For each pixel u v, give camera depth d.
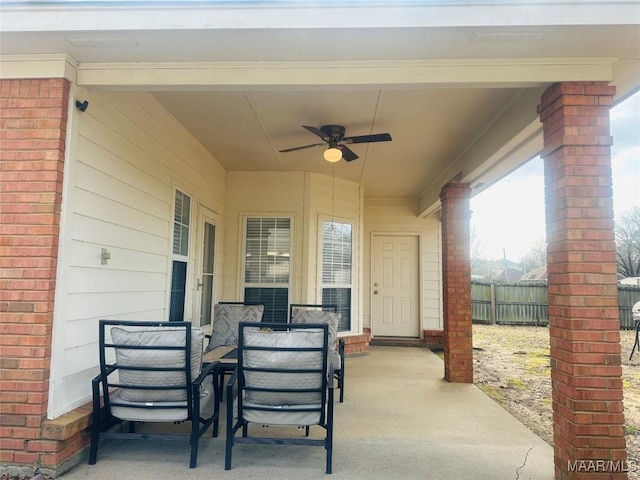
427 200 7.39
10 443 2.47
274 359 2.62
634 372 5.87
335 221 6.69
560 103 2.69
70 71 2.72
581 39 2.44
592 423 2.47
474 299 11.99
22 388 2.49
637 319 6.98
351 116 4.12
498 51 2.60
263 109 4.02
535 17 2.28
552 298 2.78
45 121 2.64
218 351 4.17
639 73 2.82
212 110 4.07
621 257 15.42
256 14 2.37
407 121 4.21
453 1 2.28
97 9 2.37
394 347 7.86
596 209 2.62
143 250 3.68
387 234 8.37
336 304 6.69
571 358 2.54
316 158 5.68
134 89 2.89
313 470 2.65
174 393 2.66
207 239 5.58
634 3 2.24
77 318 2.78
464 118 4.11
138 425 3.45
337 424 3.54
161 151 4.02
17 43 2.54
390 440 3.19
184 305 4.68
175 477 2.51
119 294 3.29
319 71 2.79
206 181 5.40
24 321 2.52
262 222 6.38
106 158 3.11
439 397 4.43
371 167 6.05
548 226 2.85
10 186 2.61
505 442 3.18
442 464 2.78
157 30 2.39
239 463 2.73
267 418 2.69
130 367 2.62
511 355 7.20
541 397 4.54
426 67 2.75
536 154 4.07
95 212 2.98
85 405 2.82
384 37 2.45
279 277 6.29
